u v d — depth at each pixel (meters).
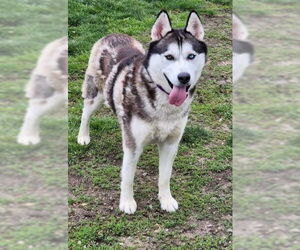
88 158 4.42
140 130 3.45
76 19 7.45
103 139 4.69
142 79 3.36
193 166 4.34
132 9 8.05
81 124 4.56
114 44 4.10
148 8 8.31
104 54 4.09
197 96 5.57
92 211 3.75
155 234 3.52
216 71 6.16
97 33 7.04
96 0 8.18
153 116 3.38
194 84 3.38
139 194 3.97
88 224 3.60
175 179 4.17
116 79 3.70
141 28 7.32
